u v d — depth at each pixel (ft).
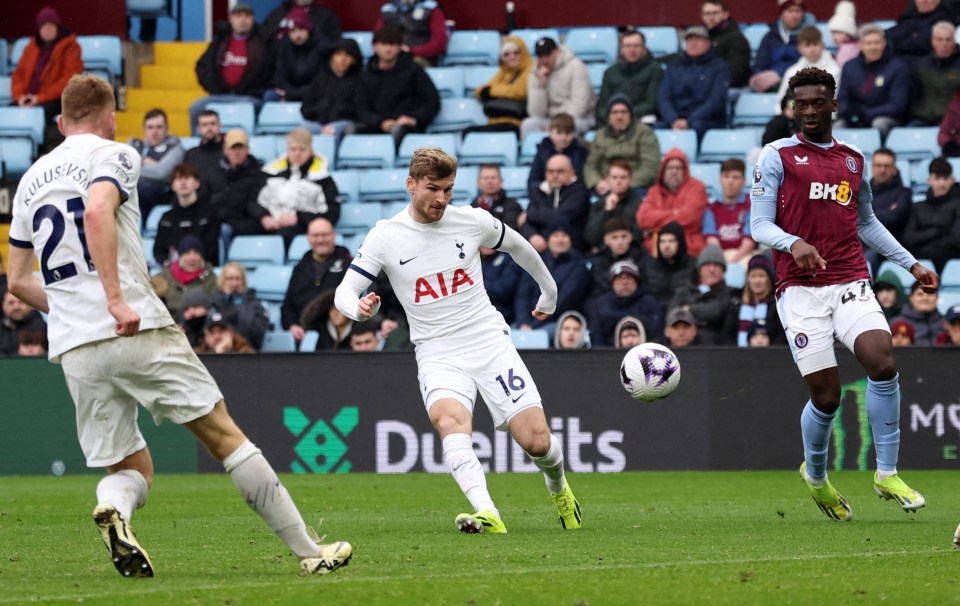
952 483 120.47
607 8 220.02
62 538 78.54
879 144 177.88
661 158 172.96
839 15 191.83
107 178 53.72
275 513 56.13
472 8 222.89
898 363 136.05
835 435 137.18
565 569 58.34
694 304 146.20
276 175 178.29
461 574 56.85
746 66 192.13
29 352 154.51
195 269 160.66
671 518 88.43
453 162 78.89
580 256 154.40
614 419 139.23
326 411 141.79
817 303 84.07
